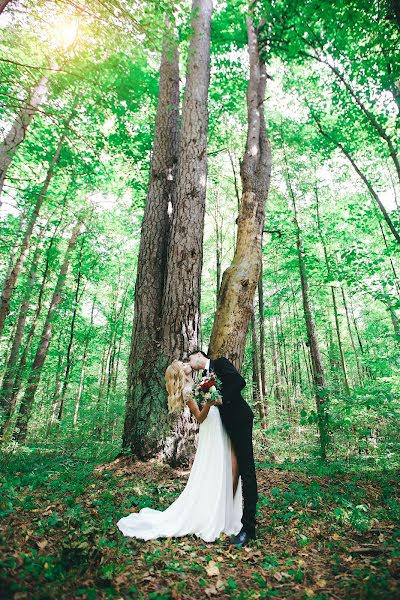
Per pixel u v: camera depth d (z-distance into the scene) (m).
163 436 5.89
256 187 7.72
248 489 3.57
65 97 7.02
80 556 2.60
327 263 13.62
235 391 3.84
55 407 15.27
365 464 7.53
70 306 14.95
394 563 2.68
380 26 6.92
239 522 3.78
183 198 7.04
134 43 5.63
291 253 14.41
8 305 10.09
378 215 13.54
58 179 12.88
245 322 6.63
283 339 22.38
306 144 14.54
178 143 8.40
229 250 21.61
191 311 6.56
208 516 3.52
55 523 3.25
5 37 7.00
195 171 7.20
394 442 7.89
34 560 2.54
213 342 6.56
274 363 23.67
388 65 7.58
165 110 8.42
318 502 4.55
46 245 14.06
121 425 10.85
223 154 17.11
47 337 14.59
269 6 8.27
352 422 7.14
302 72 13.23
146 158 12.45
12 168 11.98
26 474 5.49
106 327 20.92
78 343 16.95
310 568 2.85
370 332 20.55
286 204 15.75
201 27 8.31
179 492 4.68
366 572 2.58
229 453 3.81
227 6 10.52
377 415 7.23
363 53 7.95
